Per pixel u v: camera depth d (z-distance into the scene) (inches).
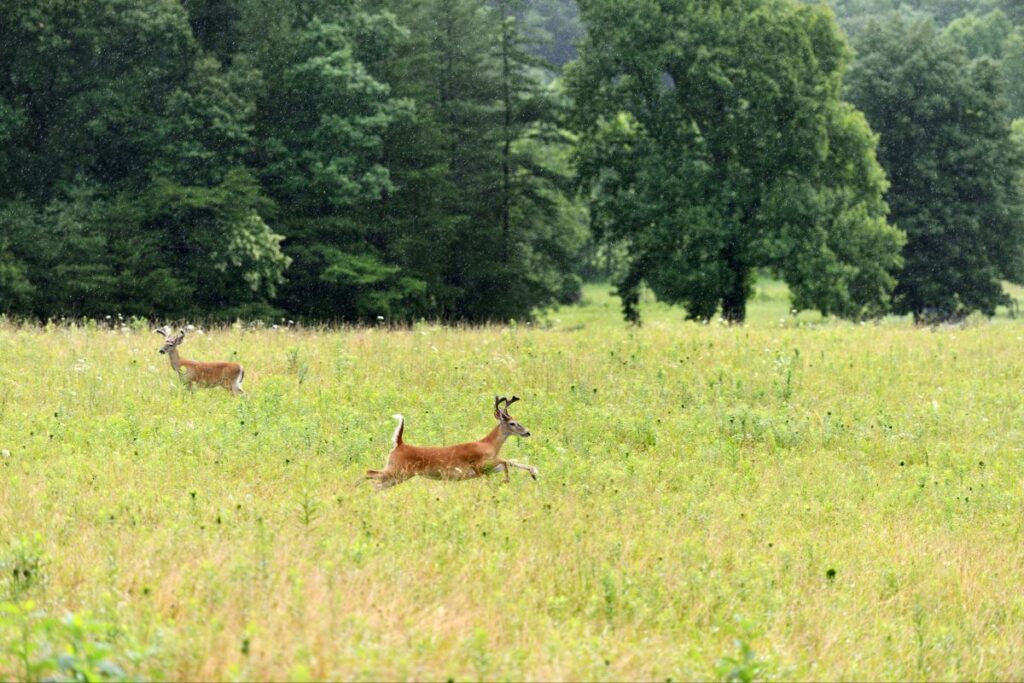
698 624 484.1
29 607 383.6
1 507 577.9
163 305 2026.3
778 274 2331.4
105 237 1999.3
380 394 938.7
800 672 434.9
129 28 1993.1
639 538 579.8
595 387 1004.6
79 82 2016.5
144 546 505.0
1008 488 788.0
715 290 2313.0
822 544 614.9
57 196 2071.9
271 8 2260.1
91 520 565.6
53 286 1957.4
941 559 608.7
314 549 507.5
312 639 381.1
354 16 2299.5
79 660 347.6
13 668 354.6
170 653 373.4
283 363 1064.2
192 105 2065.7
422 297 2359.7
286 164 2234.3
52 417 820.0
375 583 452.1
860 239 2349.9
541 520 591.2
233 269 2102.6
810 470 800.9
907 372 1130.0
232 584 442.3
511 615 452.4
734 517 649.6
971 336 1343.5
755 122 2298.2
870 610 519.2
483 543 545.3
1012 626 528.7
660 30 2329.0
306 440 753.0
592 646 419.2
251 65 2164.1
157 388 925.8
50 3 1904.5
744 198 2311.8
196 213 2081.7
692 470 772.6
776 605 505.0
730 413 921.5
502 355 1099.9
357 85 2185.0
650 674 407.5
